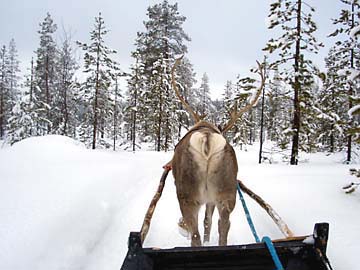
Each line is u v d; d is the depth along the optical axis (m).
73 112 46.12
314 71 20.97
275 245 3.35
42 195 6.86
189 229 4.55
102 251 5.10
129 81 43.31
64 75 38.41
